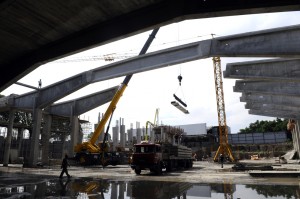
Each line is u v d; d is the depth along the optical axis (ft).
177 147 100.12
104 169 112.16
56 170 103.24
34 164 126.41
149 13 41.09
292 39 60.70
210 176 71.61
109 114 136.05
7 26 48.42
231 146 310.04
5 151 145.69
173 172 90.74
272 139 315.58
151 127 231.71
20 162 173.37
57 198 37.19
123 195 39.96
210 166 135.74
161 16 39.55
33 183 56.85
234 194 38.70
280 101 130.31
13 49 57.77
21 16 44.96
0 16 44.96
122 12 42.96
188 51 78.64
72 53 51.90
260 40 64.23
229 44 69.31
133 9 42.04
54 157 207.41
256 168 92.17
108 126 135.74
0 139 179.52
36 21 46.65
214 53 70.54
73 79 117.50
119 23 44.42
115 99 133.90
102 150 133.90
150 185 52.54
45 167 126.00
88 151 136.98
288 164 133.39
